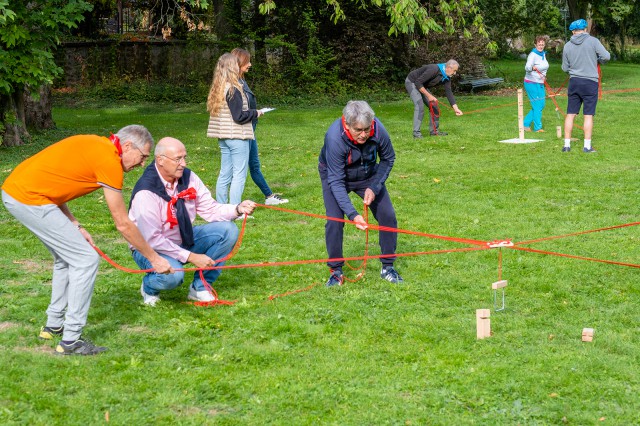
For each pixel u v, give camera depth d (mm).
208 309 5750
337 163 6066
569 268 6637
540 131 14914
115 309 5730
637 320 5469
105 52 27594
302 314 5629
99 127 18078
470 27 25312
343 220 6035
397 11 15148
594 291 6078
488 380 4465
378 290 6188
